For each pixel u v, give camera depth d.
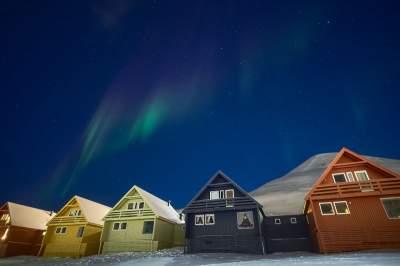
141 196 32.22
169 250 28.27
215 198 27.14
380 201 20.92
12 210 36.50
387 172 22.09
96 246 33.53
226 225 25.38
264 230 27.53
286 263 13.98
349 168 23.62
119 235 30.70
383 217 20.25
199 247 24.92
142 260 20.94
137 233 30.11
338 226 20.97
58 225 33.81
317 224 21.50
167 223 33.03
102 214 37.12
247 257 19.89
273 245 26.50
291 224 27.66
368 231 20.05
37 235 37.34
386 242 19.36
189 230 25.95
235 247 24.08
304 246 25.77
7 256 32.78
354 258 14.43
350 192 21.92
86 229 32.44
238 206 25.25
